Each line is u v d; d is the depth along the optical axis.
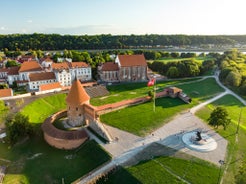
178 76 144.50
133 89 120.56
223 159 55.84
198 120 77.81
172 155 57.00
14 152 63.75
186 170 51.72
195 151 58.78
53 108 93.88
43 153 62.97
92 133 67.12
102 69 134.88
